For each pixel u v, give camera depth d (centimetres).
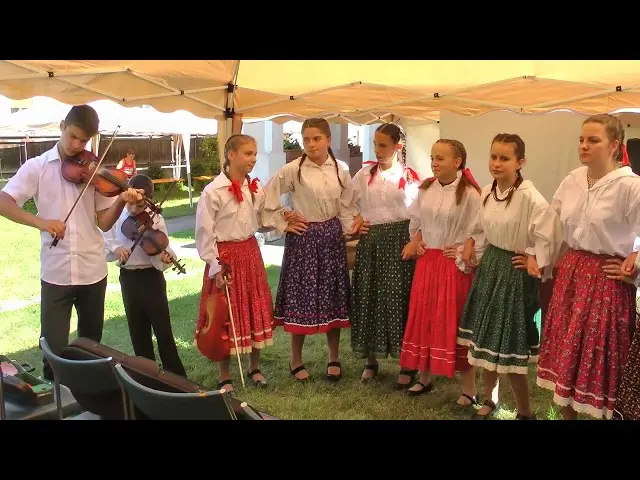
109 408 216
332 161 363
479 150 504
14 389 230
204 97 352
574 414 289
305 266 363
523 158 289
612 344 248
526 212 284
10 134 1269
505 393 367
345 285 372
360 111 393
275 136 910
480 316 302
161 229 335
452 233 329
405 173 362
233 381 386
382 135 349
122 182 310
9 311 572
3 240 993
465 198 323
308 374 388
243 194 342
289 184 362
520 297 291
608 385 251
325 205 360
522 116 482
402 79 338
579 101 319
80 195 296
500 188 295
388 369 406
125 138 1620
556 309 266
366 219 364
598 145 239
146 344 352
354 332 374
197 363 421
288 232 365
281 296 376
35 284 689
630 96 307
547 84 308
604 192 242
